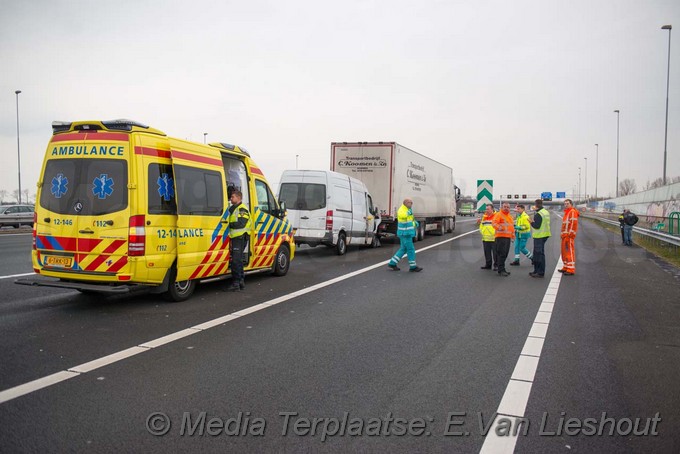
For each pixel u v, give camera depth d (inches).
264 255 421.4
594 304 340.2
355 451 136.5
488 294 375.2
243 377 189.9
